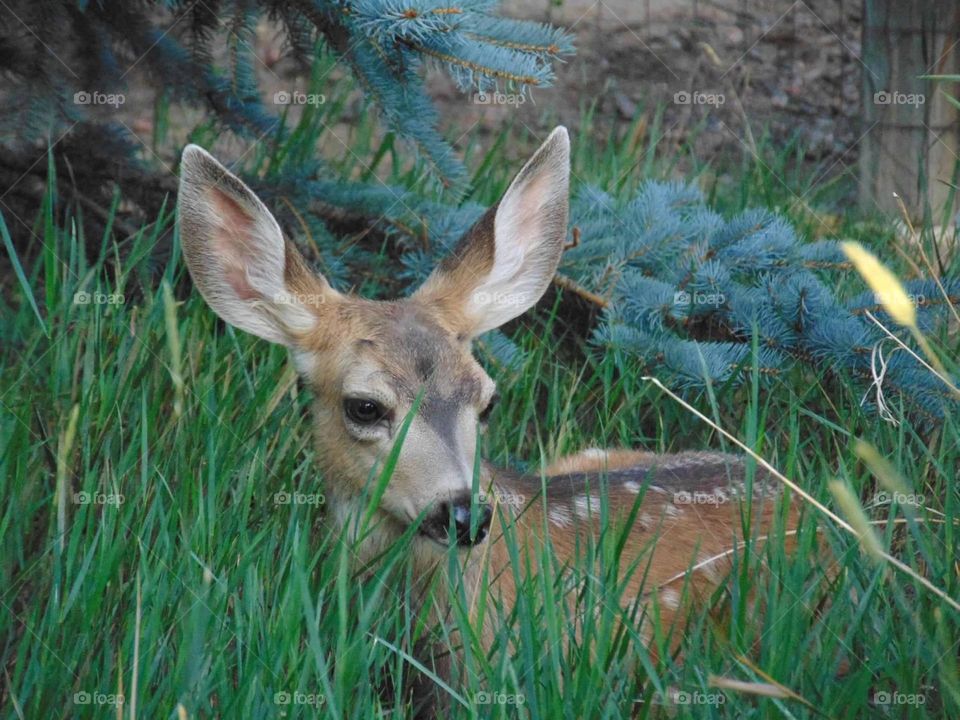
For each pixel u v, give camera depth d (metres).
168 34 11.00
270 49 15.54
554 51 9.41
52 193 10.88
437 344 7.87
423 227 10.84
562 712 6.02
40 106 10.35
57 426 8.41
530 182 8.68
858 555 7.16
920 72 13.54
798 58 17.36
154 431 8.36
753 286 10.42
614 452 9.57
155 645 6.52
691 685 6.41
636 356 10.02
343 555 6.49
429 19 8.95
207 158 8.20
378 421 7.63
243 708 6.15
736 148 15.81
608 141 14.91
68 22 10.37
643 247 10.57
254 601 6.70
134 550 7.34
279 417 9.03
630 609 7.68
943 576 6.96
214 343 9.43
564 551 8.01
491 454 9.71
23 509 7.66
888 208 13.73
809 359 9.76
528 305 8.83
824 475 8.12
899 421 9.20
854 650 7.02
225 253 8.34
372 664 7.14
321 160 11.34
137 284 10.60
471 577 7.55
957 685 5.84
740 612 6.79
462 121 16.22
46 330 8.86
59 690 6.37
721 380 9.83
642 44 17.53
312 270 8.34
